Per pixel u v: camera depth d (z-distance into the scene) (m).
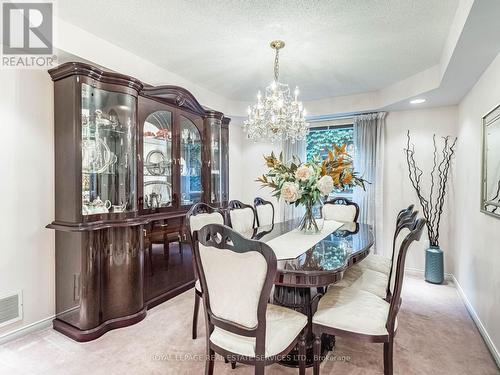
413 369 1.81
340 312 1.62
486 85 2.34
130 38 2.40
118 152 2.55
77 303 2.22
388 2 1.86
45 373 1.77
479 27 1.73
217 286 1.41
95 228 2.20
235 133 4.89
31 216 2.25
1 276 2.11
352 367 1.83
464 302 2.84
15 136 2.16
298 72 3.11
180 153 3.22
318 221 3.15
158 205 2.96
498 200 2.00
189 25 2.18
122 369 1.81
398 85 3.39
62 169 2.25
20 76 2.18
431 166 3.66
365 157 3.96
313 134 4.60
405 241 1.48
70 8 1.96
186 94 3.08
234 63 2.90
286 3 1.89
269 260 1.23
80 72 2.16
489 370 1.82
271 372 1.78
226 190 4.05
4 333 2.12
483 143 2.33
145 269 2.72
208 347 1.51
